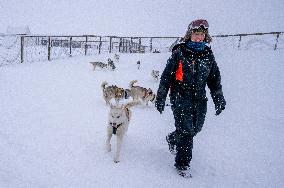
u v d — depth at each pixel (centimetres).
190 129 367
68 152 416
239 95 909
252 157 463
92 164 386
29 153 397
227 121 668
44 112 623
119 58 1861
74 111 659
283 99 862
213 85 386
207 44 405
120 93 781
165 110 767
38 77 1080
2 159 368
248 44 2111
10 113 586
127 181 350
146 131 557
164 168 396
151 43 2511
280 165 441
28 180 325
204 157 446
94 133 513
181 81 363
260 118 697
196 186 355
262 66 1311
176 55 365
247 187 365
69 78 1120
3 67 1276
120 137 407
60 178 339
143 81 1183
